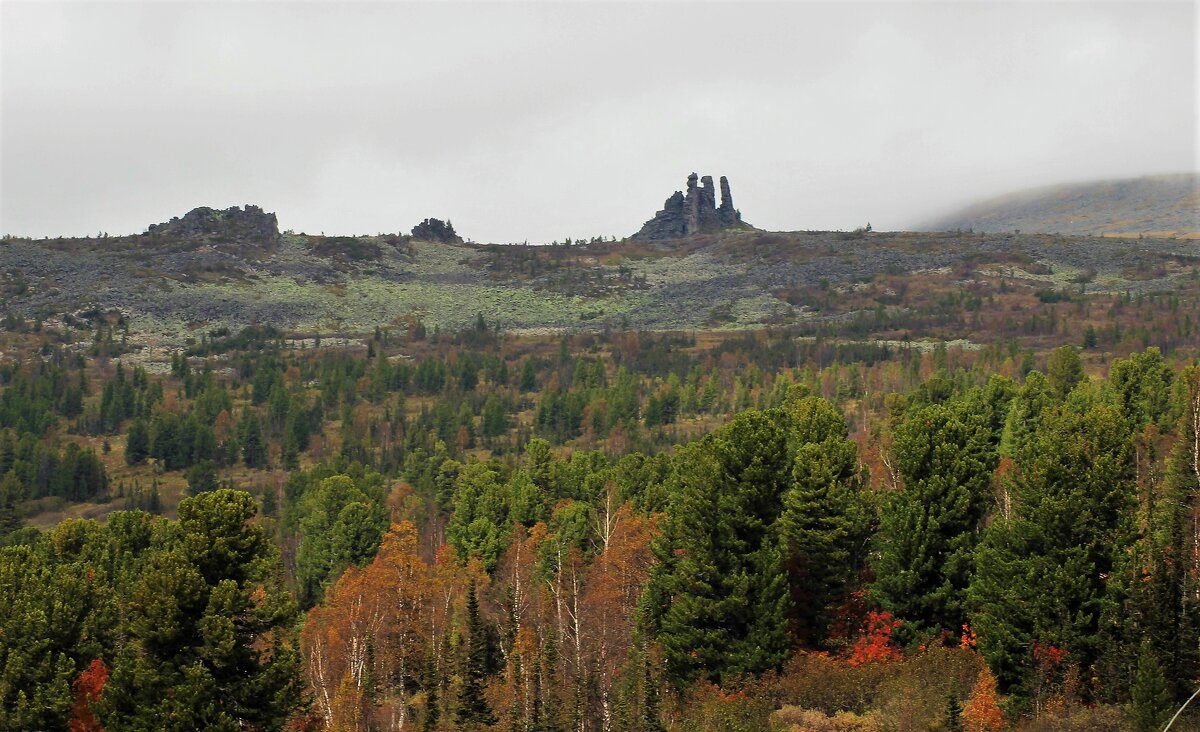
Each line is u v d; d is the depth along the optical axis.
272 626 48.09
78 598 52.72
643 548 71.56
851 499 61.38
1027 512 53.28
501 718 58.56
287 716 48.22
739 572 57.59
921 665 50.94
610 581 69.44
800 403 86.81
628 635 64.06
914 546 57.38
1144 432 80.25
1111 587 49.16
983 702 46.94
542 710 53.06
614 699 52.75
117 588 66.31
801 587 60.19
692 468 67.00
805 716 49.09
